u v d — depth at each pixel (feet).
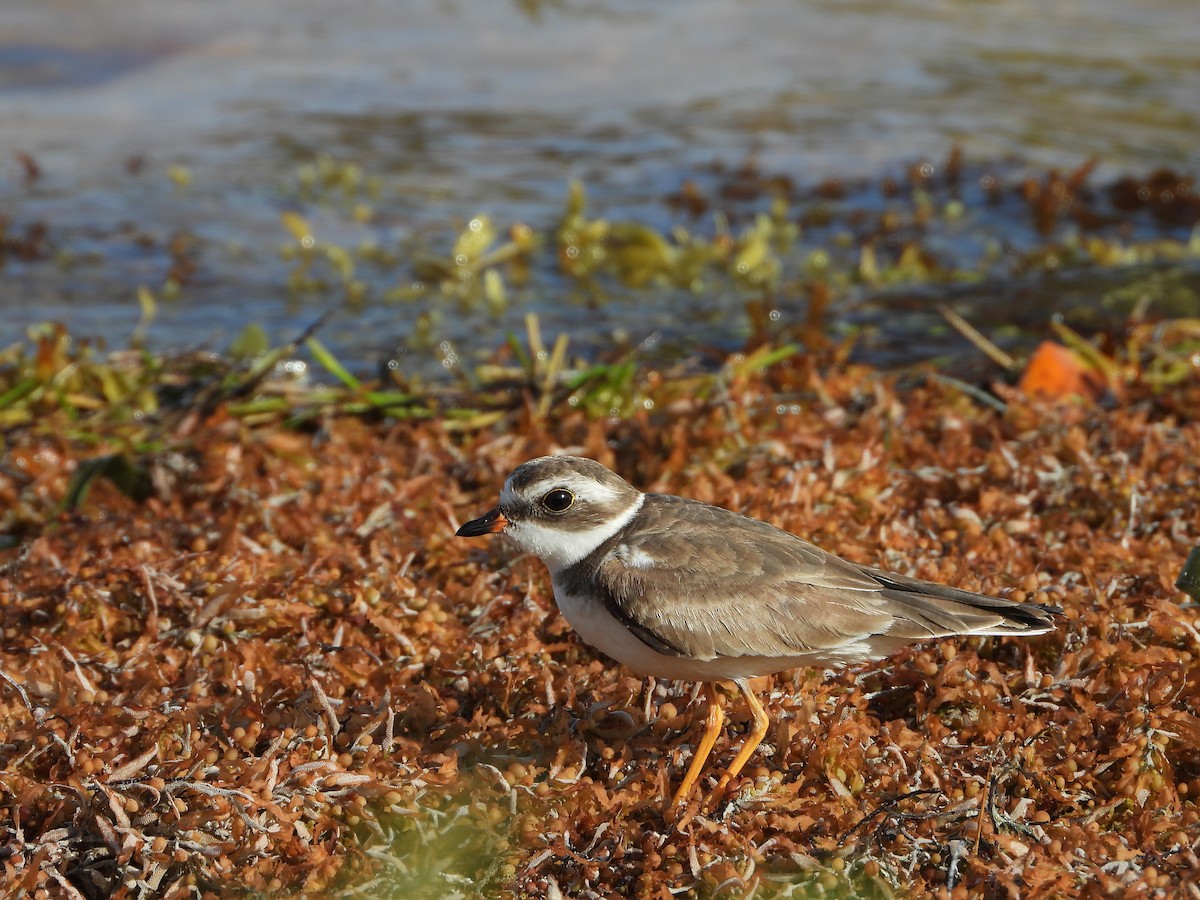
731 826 25.12
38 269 61.26
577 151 76.07
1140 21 97.14
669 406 43.52
